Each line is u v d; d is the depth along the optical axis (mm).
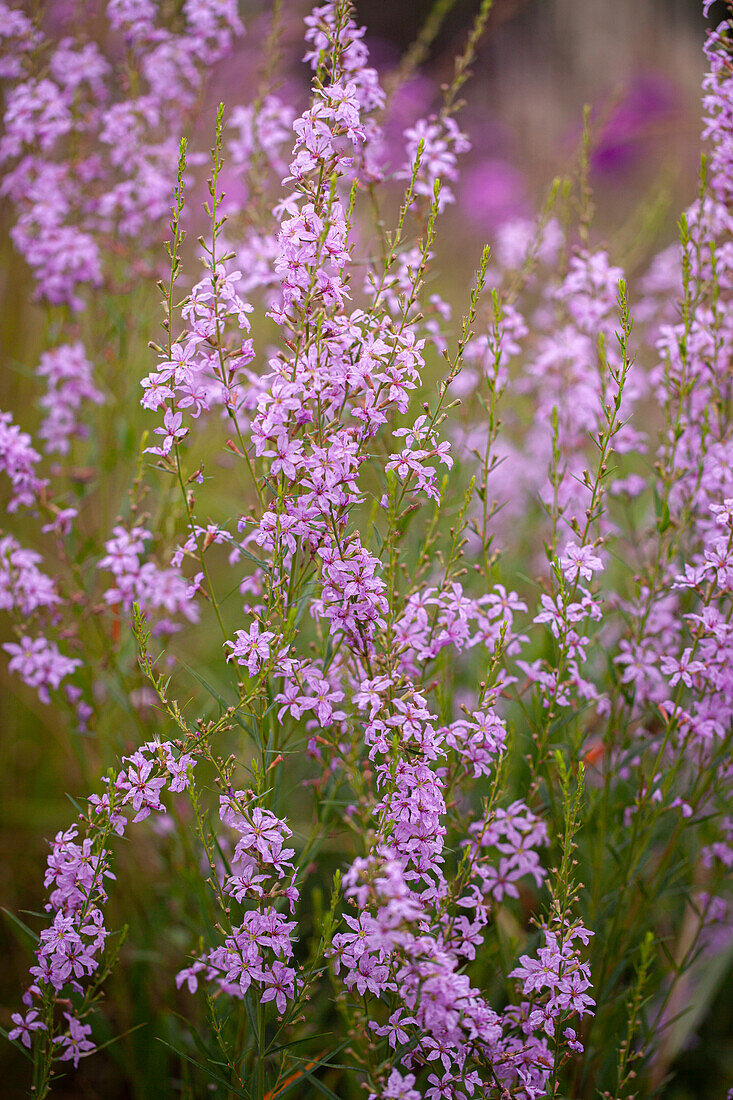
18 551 2697
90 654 2900
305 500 1889
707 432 2516
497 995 2562
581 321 3271
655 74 7578
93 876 1931
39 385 3822
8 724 3482
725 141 2627
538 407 3719
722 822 2703
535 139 7613
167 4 3424
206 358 1953
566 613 2199
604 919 2551
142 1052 2727
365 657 1976
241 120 3160
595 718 3074
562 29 8070
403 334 1986
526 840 2268
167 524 2953
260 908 1908
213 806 3000
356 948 1729
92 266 3227
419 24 9789
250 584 2348
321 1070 2746
